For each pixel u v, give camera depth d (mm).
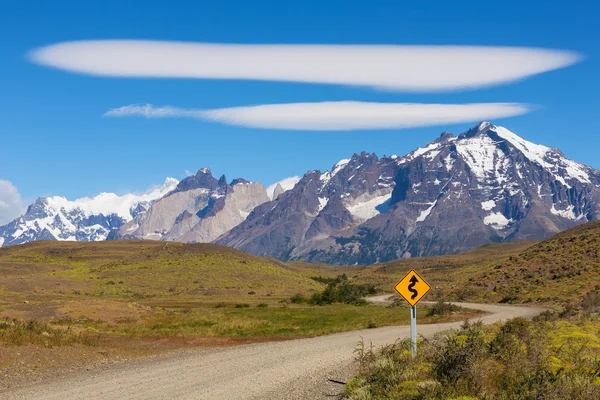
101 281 105188
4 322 28609
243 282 112000
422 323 46219
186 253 126250
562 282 76312
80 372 19266
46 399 14086
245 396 14430
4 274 114000
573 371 12305
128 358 23266
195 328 40844
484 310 60000
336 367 19953
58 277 106188
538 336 17953
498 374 12742
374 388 13516
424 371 13969
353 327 41375
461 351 12797
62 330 31047
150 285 105188
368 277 177000
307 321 49281
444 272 161000
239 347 28109
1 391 15438
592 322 31562
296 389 15578
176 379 17188
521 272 89375
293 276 126688
